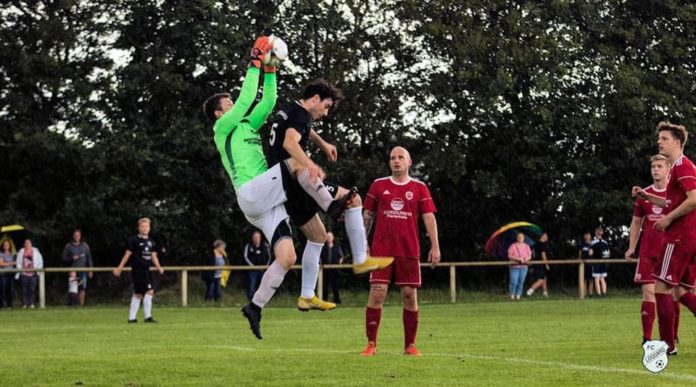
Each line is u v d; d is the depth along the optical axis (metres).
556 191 43.44
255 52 10.45
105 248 39.81
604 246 38.31
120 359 13.55
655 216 15.50
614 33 43.44
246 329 22.05
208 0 38.38
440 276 43.28
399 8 41.66
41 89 38.56
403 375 11.44
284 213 10.37
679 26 44.81
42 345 17.69
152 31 39.91
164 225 39.56
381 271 14.20
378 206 14.40
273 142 10.78
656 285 13.78
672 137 13.51
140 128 38.75
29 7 39.25
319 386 10.59
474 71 40.38
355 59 41.28
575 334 18.97
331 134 41.00
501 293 40.59
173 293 38.69
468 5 41.41
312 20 40.84
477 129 43.03
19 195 38.19
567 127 41.09
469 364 12.55
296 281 39.97
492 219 43.69
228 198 39.78
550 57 40.81
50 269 32.62
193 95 40.19
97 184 38.47
